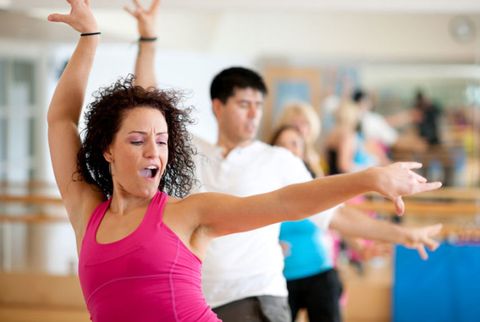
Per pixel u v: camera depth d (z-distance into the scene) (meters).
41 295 6.50
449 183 11.84
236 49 11.88
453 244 6.08
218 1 5.14
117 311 2.11
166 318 2.11
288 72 11.97
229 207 2.15
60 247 7.19
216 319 2.17
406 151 11.88
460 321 6.05
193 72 12.05
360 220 3.32
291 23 11.90
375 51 11.96
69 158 2.45
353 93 11.50
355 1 5.16
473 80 11.91
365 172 2.04
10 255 6.92
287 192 2.11
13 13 8.24
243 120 3.37
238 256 3.11
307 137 4.80
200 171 3.29
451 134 11.93
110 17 9.13
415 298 6.11
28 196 6.55
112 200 2.29
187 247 2.16
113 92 2.29
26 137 9.91
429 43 11.95
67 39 9.60
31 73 9.89
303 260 4.13
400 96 12.00
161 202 2.21
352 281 6.47
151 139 2.21
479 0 5.08
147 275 2.10
